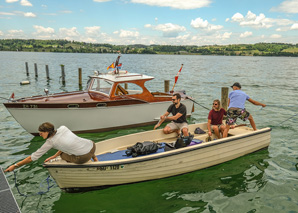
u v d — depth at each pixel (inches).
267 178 202.2
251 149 244.8
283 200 172.2
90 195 180.2
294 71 1635.1
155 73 1311.5
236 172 212.7
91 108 299.3
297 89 719.1
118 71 348.2
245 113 238.2
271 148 263.0
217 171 214.5
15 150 258.2
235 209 162.9
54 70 1386.6
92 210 162.4
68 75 1119.6
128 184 191.5
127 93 337.4
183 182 197.2
